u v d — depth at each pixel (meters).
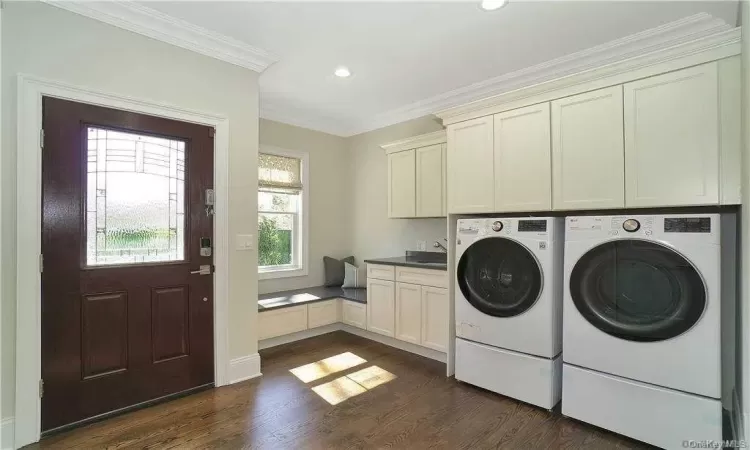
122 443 1.95
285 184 4.31
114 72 2.20
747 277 1.60
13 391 1.90
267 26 2.45
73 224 2.08
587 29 2.50
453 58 2.94
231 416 2.24
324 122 4.64
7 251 1.88
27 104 1.92
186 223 2.52
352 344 3.68
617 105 2.15
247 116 2.82
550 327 2.29
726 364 2.13
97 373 2.17
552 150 2.39
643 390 1.94
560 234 2.38
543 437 2.04
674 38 2.54
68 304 2.06
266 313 3.44
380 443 1.98
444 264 3.14
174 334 2.46
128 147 2.29
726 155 1.81
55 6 2.01
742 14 1.78
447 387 2.68
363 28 2.49
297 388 2.65
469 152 2.81
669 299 1.88
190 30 2.43
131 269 2.29
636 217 1.97
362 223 4.77
